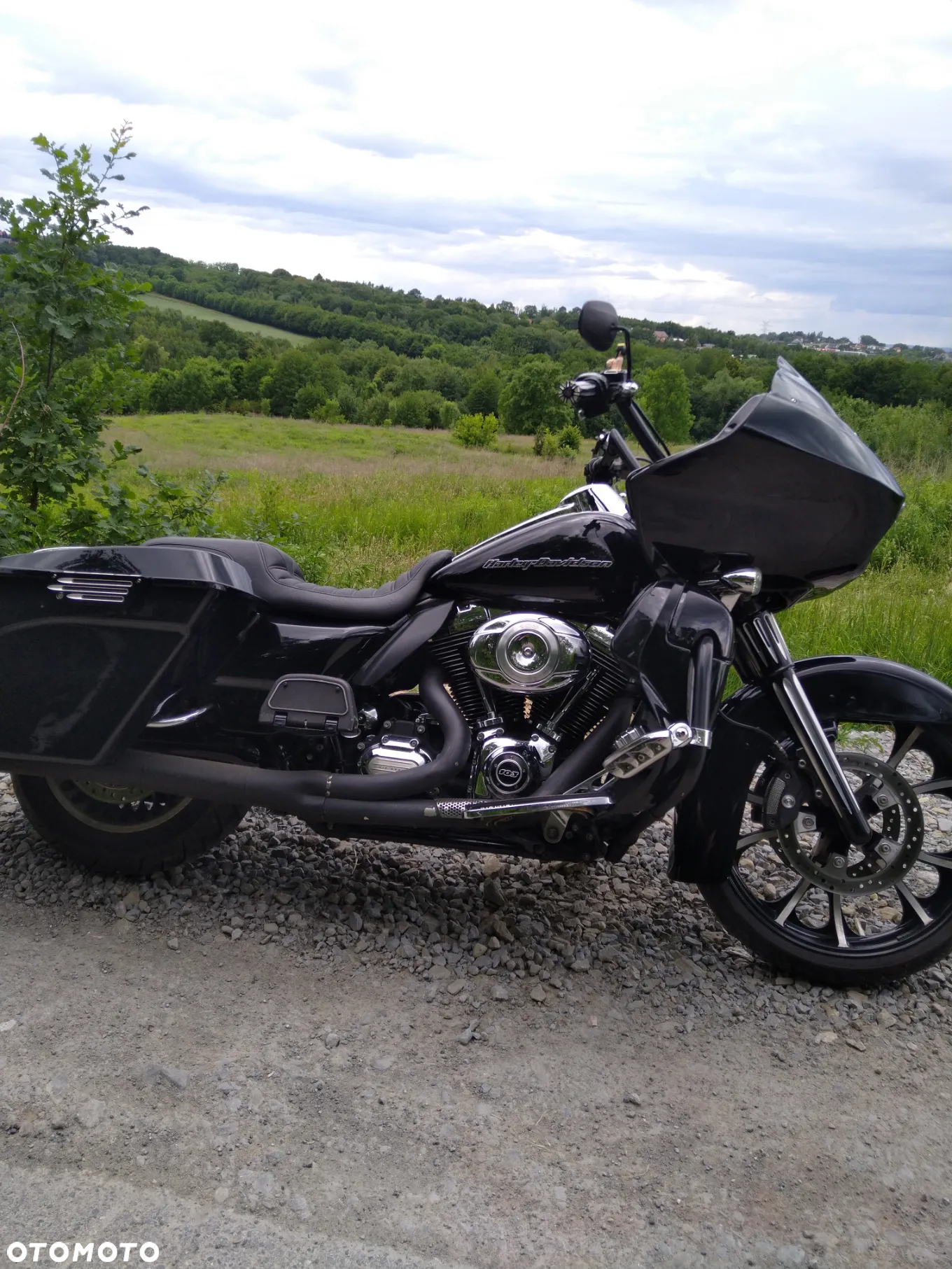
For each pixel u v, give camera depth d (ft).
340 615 9.36
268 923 9.67
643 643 8.36
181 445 128.98
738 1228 6.45
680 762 8.37
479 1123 7.27
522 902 10.41
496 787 8.71
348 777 8.91
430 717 9.30
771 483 8.15
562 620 8.83
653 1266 6.12
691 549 8.45
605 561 8.75
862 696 9.06
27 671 9.10
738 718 9.14
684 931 10.07
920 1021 8.84
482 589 9.03
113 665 8.98
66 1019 8.14
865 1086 7.94
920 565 30.73
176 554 8.92
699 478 8.25
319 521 34.40
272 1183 6.60
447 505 42.45
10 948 9.12
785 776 9.13
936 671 18.45
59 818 10.23
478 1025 8.40
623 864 11.32
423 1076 7.74
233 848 11.13
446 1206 6.50
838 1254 6.29
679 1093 7.74
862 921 10.21
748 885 9.77
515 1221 6.41
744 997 9.03
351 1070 7.74
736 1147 7.18
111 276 15.56
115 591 8.87
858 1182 6.90
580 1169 6.89
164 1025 8.14
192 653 9.01
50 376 15.75
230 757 9.62
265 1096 7.40
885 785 9.06
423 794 8.98
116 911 9.76
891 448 66.03
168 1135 6.97
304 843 11.35
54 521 16.05
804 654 19.02
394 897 10.27
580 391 8.96
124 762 9.21
